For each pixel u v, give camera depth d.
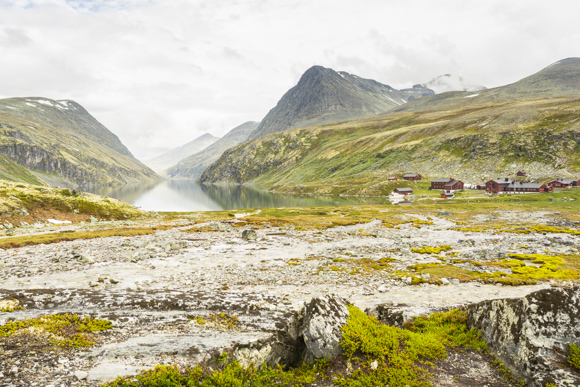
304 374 11.36
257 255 37.31
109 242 44.12
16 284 22.89
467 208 118.56
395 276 27.19
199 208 176.88
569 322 11.23
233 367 10.20
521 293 22.23
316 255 37.59
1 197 75.94
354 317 14.11
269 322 13.16
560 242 43.88
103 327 11.68
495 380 11.06
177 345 10.70
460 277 26.83
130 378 8.59
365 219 84.00
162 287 23.25
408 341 13.29
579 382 9.35
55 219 78.31
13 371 8.32
